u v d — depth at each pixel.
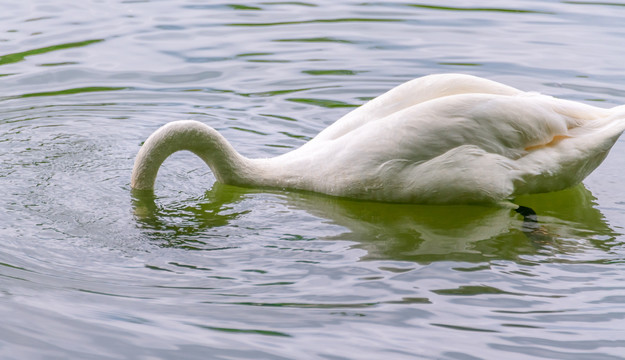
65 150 15.43
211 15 22.48
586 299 10.21
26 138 15.92
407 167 12.69
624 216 12.84
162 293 10.45
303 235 12.12
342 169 13.10
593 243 11.84
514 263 11.18
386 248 11.68
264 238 12.02
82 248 11.67
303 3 23.56
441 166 12.57
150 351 9.23
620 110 13.38
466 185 12.60
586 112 13.35
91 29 21.23
